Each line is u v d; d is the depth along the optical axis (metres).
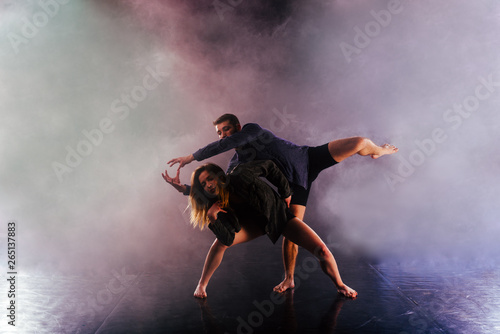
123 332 2.60
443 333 2.51
